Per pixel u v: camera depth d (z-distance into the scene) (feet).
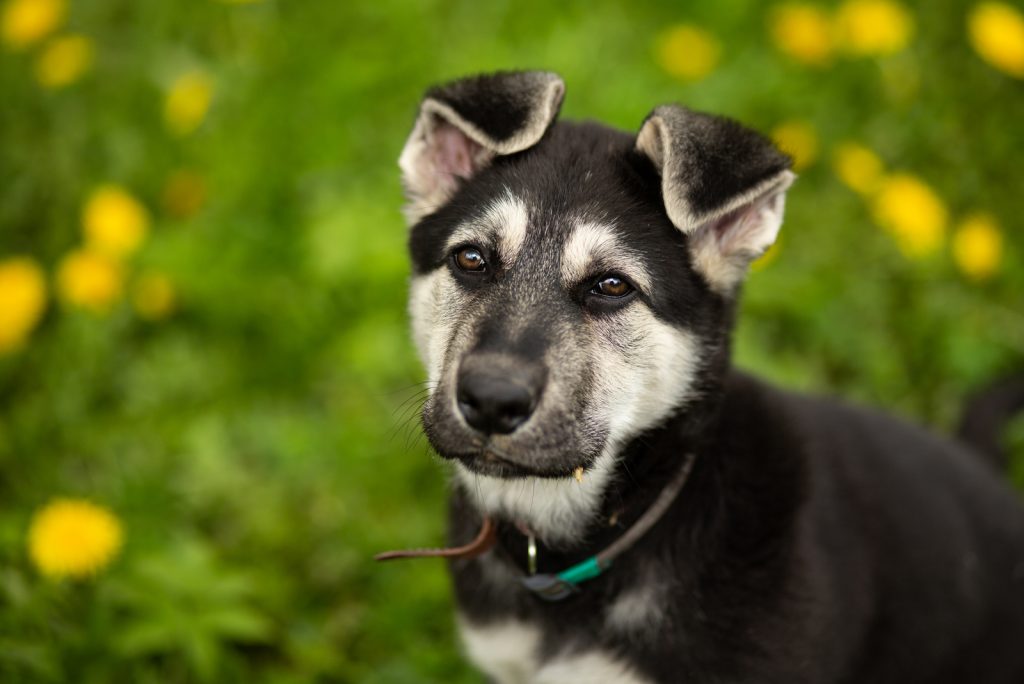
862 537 2.49
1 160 3.46
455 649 2.76
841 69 3.54
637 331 2.37
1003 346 3.18
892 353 3.18
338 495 2.99
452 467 2.52
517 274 2.35
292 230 3.31
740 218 2.41
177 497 2.98
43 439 3.05
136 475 2.97
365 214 3.22
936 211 3.10
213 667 2.67
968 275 3.27
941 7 3.65
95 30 3.71
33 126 3.54
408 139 2.50
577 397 2.31
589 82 3.42
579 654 2.40
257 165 3.37
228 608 2.72
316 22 3.61
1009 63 3.27
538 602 2.43
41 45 3.63
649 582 2.39
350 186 3.34
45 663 2.61
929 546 2.54
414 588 2.82
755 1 3.68
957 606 2.56
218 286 3.21
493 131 2.36
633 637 2.38
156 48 3.63
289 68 3.51
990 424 2.91
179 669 2.71
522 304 2.32
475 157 2.49
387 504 2.99
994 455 2.89
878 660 2.51
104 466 3.03
